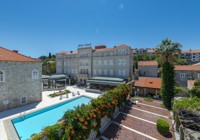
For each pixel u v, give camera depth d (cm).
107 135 1595
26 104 2620
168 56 2661
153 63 4512
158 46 2822
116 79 4209
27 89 2638
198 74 3631
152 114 2278
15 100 2425
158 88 3406
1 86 2219
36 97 2825
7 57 2383
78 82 5559
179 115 1691
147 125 1872
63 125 1142
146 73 4553
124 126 1825
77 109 1321
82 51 5525
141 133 1659
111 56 4722
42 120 2028
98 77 4747
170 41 2698
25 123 1905
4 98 2262
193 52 10144
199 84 2538
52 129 1061
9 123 1730
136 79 4084
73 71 5947
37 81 2839
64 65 6347
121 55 4494
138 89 3744
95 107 1528
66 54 6219
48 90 4175
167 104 2595
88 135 1330
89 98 3375
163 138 1563
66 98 3206
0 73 2202
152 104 2852
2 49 2559
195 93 2455
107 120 1873
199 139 1413
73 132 1120
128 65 4356
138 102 2980
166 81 2633
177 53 2659
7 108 2303
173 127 1812
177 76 3903
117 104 2206
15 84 2425
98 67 5069
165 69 2659
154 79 3897
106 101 1797
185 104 1711
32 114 2156
